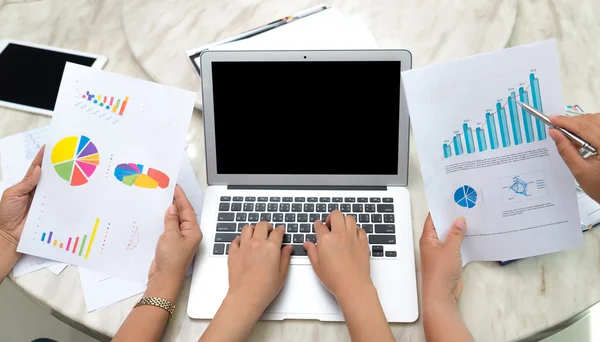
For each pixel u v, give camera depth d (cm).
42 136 87
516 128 71
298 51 76
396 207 79
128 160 79
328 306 71
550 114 71
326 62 76
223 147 80
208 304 71
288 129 79
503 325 70
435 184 73
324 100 77
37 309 130
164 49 96
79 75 80
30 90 91
